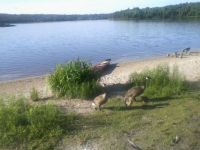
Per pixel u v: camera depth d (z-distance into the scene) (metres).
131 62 29.59
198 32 68.75
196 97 13.81
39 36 75.56
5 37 74.75
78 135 10.69
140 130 10.93
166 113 12.15
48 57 38.12
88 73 14.96
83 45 50.47
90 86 14.51
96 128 11.13
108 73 23.06
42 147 10.04
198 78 17.50
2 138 10.39
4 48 50.25
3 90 19.44
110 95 14.62
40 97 14.84
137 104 13.18
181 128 10.96
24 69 29.86
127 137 10.52
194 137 10.49
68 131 10.93
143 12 161.75
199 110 12.29
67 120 11.60
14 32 95.06
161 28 86.50
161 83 15.24
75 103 13.63
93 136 10.62
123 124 11.36
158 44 48.59
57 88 14.66
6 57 38.97
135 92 13.04
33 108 12.01
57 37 70.56
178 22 114.25
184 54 32.28
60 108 12.98
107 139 10.43
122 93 14.88
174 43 49.56
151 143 10.16
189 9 142.38
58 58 37.09
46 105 12.45
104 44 50.72
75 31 93.56
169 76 15.98
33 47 50.50
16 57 38.81
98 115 12.17
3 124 11.04
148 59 31.66
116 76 20.53
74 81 14.62
